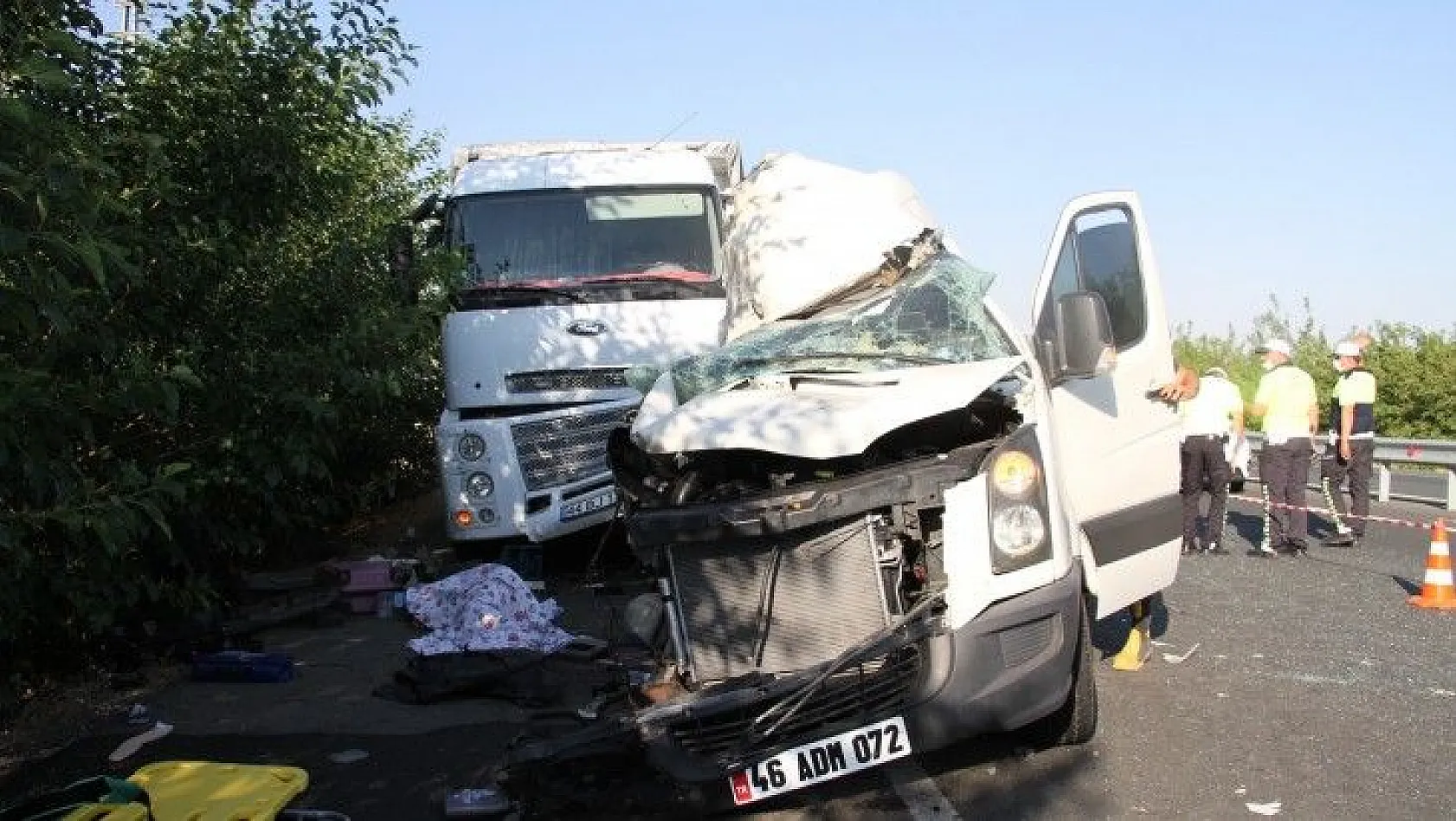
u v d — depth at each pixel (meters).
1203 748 6.05
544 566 11.61
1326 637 8.55
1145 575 6.71
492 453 10.55
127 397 5.82
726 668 5.41
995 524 5.21
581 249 11.09
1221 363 37.41
